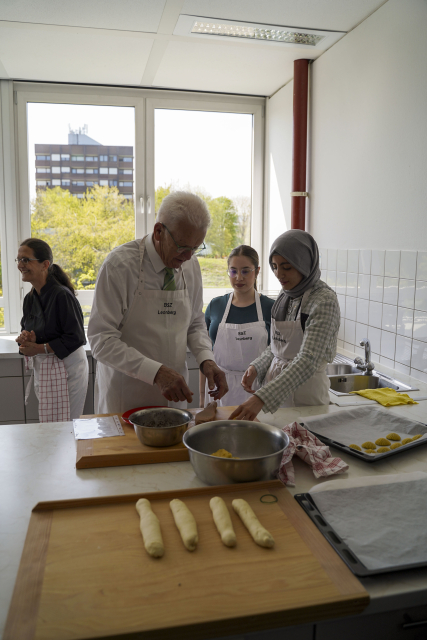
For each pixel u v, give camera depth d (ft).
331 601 2.37
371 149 7.75
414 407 5.61
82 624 2.23
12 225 10.90
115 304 5.06
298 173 9.80
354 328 8.53
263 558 2.71
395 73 7.07
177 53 9.05
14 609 2.31
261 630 2.33
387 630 2.64
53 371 7.89
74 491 3.50
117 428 4.51
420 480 3.52
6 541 2.93
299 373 4.64
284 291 5.54
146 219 11.51
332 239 9.12
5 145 10.67
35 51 8.94
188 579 2.53
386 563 2.65
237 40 8.48
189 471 3.85
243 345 7.30
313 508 3.21
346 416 4.87
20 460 4.00
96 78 10.44
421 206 6.65
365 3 7.29
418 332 6.83
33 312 8.02
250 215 12.19
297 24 7.94
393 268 7.32
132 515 3.15
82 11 7.41
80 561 2.67
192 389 9.84
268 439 3.98
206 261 12.01
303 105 9.57
